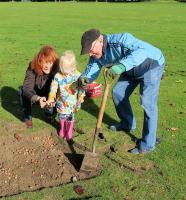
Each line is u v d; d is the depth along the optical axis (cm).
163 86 391
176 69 463
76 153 248
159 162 237
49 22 966
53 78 262
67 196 203
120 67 217
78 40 671
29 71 273
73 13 1265
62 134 266
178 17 1168
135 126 277
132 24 949
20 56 526
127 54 230
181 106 334
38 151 252
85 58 514
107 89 224
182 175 224
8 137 267
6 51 562
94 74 250
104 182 215
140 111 317
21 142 262
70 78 254
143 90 240
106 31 805
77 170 230
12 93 357
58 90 258
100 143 257
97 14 1239
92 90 343
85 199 201
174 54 557
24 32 771
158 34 770
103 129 278
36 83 274
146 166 232
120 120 283
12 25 893
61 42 648
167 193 208
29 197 202
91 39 225
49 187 213
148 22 1004
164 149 253
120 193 206
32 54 541
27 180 221
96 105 327
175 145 259
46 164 236
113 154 244
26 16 1131
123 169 229
